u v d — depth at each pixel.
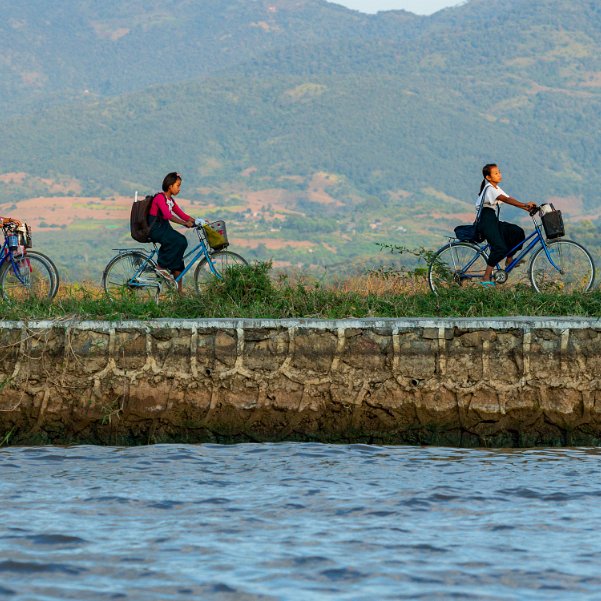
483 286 42.41
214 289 41.03
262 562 18.00
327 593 16.20
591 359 33.94
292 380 34.69
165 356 35.06
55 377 35.12
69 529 20.30
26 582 16.62
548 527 20.72
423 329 34.53
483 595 16.12
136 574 17.19
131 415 34.75
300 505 22.91
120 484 25.53
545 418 33.81
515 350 34.19
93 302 38.03
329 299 39.66
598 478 26.30
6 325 35.44
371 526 20.84
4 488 24.88
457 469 27.86
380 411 34.38
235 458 29.98
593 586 16.59
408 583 16.77
